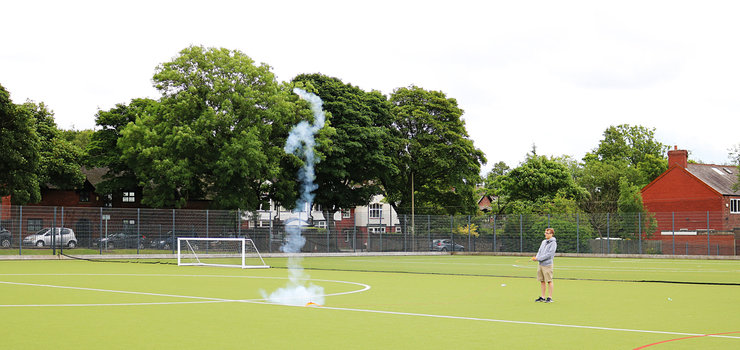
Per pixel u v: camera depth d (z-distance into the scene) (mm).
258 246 51062
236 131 52719
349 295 18406
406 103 71750
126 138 53750
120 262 38969
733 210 69250
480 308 15258
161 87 53812
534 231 57344
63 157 60812
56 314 13484
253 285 21766
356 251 56375
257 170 51969
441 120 71875
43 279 23828
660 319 13391
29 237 41594
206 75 53375
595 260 48188
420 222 59688
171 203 53969
